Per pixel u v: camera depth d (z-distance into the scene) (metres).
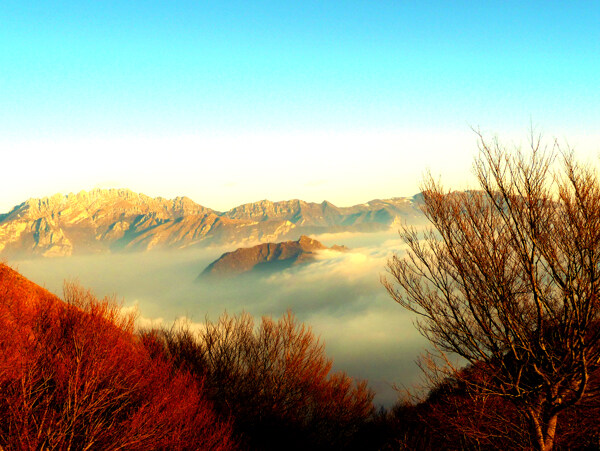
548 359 8.46
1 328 10.17
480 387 9.16
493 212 8.88
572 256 8.20
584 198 7.76
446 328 9.77
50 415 8.45
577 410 9.12
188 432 11.02
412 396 11.61
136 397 10.91
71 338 10.81
